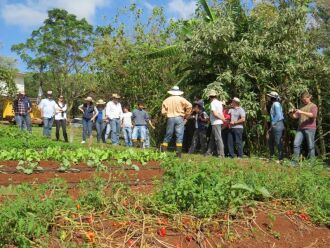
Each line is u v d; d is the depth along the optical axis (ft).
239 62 57.11
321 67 56.49
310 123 40.98
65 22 196.34
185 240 18.40
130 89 81.00
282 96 56.39
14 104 70.28
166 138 45.70
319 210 23.30
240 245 19.11
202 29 57.52
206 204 20.24
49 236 17.02
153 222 19.03
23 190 21.04
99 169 31.04
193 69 63.00
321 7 61.57
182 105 45.39
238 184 22.21
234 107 48.80
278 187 24.85
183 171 28.02
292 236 20.92
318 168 32.68
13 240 16.25
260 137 57.57
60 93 167.63
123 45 85.35
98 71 87.81
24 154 37.27
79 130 104.63
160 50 67.10
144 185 27.32
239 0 60.03
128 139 64.69
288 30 57.11
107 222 18.72
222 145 47.60
